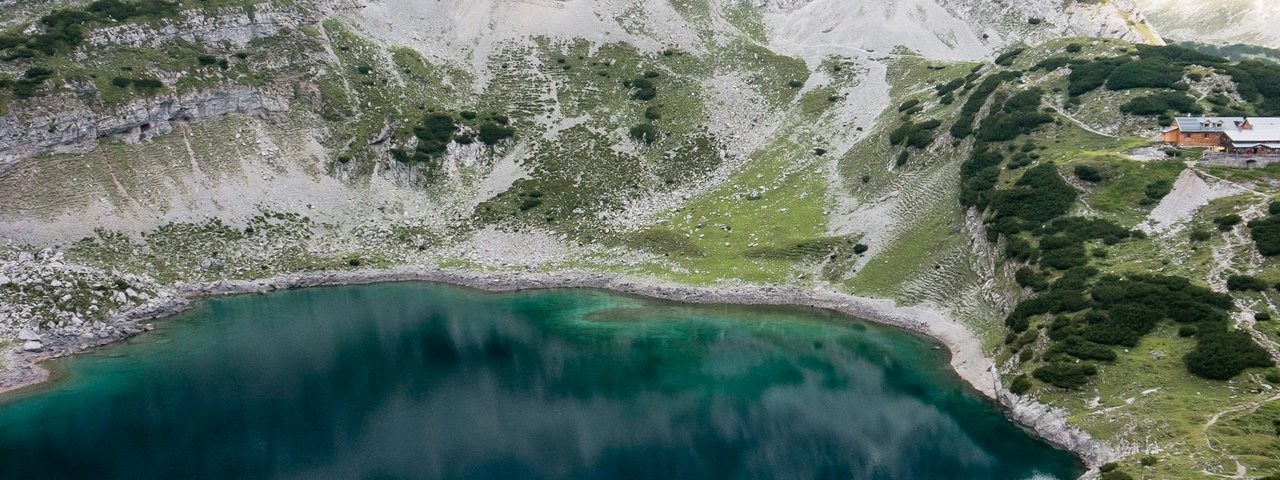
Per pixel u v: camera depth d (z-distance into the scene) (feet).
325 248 348.38
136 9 388.78
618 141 421.59
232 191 356.38
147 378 222.48
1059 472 163.53
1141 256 221.25
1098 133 302.04
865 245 313.73
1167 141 279.90
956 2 538.47
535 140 420.77
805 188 373.81
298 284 323.98
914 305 275.59
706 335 266.16
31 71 337.31
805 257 319.88
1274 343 171.01
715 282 312.91
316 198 371.15
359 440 183.52
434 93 445.37
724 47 504.43
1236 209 220.84
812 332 267.18
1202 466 141.38
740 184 389.80
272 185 367.66
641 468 170.60
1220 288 192.75
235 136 378.94
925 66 443.32
